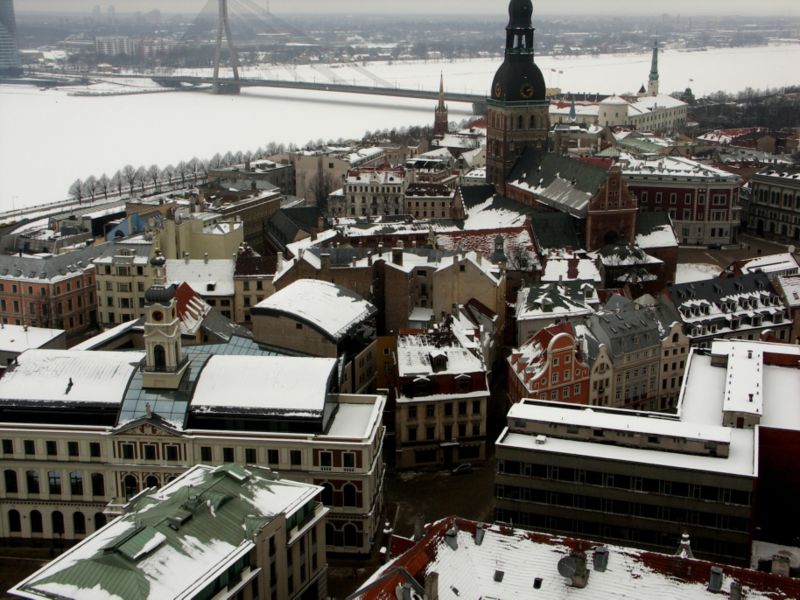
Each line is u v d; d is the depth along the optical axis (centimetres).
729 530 13050
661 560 9756
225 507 11631
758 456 13688
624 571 9738
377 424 14775
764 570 13075
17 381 15150
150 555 10594
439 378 16925
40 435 14550
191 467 14488
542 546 10119
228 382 14975
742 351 16875
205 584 10406
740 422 14362
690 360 17325
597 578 9694
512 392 18462
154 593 10144
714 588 9419
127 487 14712
